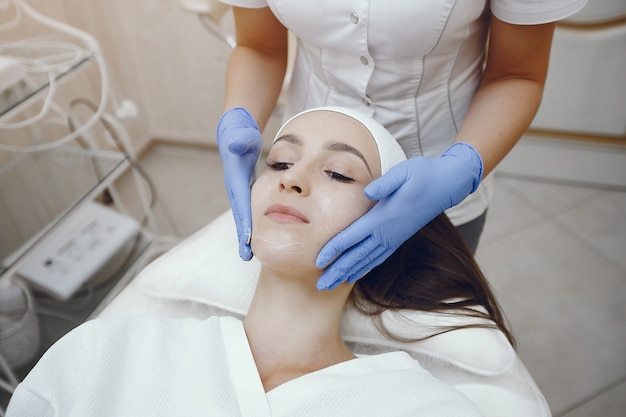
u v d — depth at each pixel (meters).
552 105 2.10
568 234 2.01
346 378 0.78
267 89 1.06
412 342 0.95
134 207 2.20
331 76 0.96
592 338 1.65
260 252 0.79
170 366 0.79
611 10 1.83
